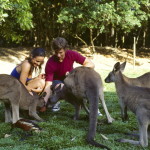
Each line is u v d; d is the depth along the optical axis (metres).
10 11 12.34
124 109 4.66
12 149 3.62
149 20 20.45
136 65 16.50
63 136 4.14
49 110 5.87
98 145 3.71
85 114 5.51
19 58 15.85
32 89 5.50
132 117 5.23
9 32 13.34
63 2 18.27
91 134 3.90
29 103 5.02
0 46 20.55
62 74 5.57
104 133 4.37
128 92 4.18
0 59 14.98
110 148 3.68
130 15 15.24
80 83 4.73
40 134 4.19
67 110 5.89
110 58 17.95
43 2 17.42
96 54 18.66
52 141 3.92
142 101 3.86
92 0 14.87
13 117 4.70
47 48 18.95
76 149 3.62
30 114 5.04
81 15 15.02
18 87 4.77
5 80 4.71
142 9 17.12
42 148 3.70
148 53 20.56
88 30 22.39
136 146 3.78
